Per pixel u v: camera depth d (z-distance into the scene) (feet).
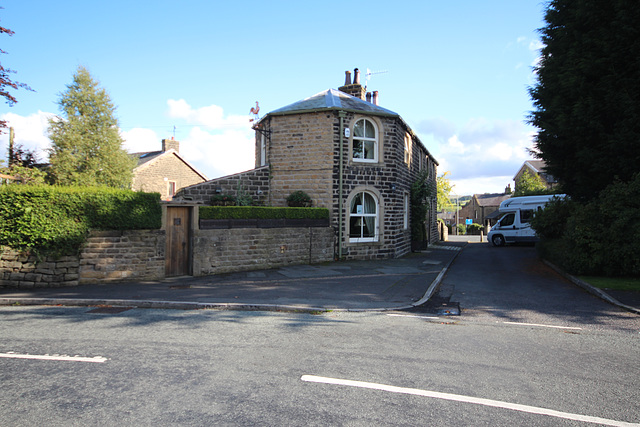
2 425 11.28
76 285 35.09
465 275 43.91
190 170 127.44
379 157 56.70
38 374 15.19
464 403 12.99
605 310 27.32
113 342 19.31
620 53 39.99
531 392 13.94
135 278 37.73
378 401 13.03
